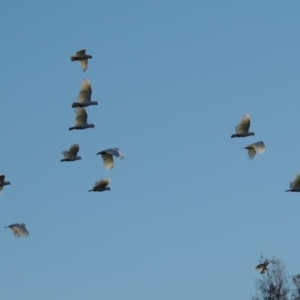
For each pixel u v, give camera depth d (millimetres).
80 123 65000
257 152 62344
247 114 63531
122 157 62844
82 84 64562
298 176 63906
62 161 65375
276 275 86938
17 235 60656
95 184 64875
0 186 63281
